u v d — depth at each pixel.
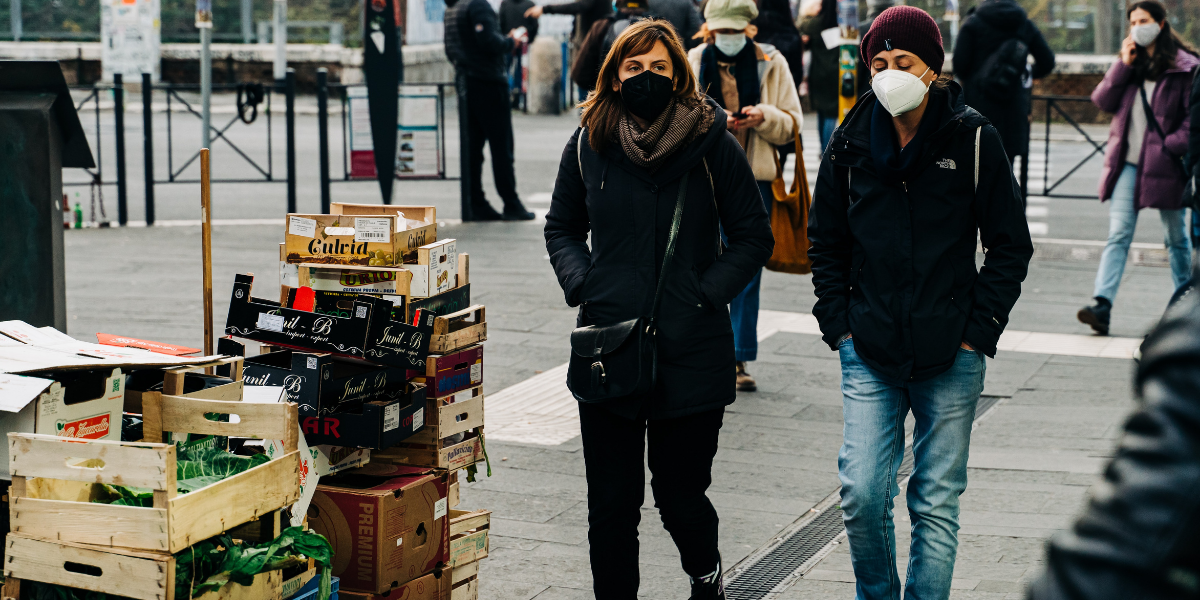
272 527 3.05
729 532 4.75
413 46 24.27
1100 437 5.89
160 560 2.71
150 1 22.75
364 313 3.40
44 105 4.99
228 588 2.87
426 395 3.59
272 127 19.83
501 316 8.32
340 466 3.46
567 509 4.97
